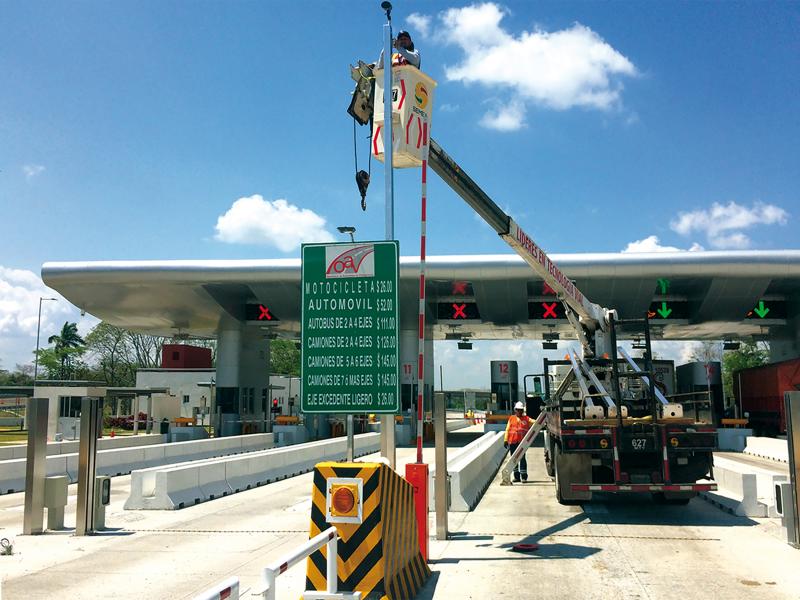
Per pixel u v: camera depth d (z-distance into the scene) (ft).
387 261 27.68
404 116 30.37
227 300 113.91
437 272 96.58
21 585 24.35
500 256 96.02
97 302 111.86
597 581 24.29
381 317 27.45
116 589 23.84
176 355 196.24
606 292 97.91
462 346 128.88
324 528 20.22
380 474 20.07
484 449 57.21
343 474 20.22
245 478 53.11
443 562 27.25
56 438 101.19
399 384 26.99
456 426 190.90
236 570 26.58
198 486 45.80
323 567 19.88
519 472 54.90
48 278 103.50
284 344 345.92
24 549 30.60
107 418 176.65
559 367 54.90
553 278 43.29
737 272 91.91
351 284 27.81
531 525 35.42
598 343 46.80
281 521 37.83
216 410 127.54
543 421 53.31
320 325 27.81
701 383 108.68
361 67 31.32
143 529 35.50
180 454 74.43
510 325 120.57
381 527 19.80
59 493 35.50
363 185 31.60
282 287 103.24
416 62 31.27
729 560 27.35
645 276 93.66
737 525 35.17
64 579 25.20
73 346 319.27
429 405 127.95
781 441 80.64
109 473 62.54
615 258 93.35
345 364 27.45
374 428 138.72
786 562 26.99
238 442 88.74
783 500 30.30
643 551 29.07
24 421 195.42
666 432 37.04
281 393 230.68
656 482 37.32
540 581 24.31
